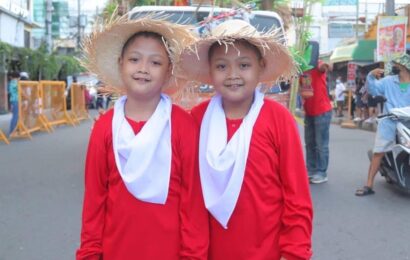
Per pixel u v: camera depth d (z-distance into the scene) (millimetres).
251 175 2309
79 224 5480
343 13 33844
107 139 2332
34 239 4984
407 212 5957
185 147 2330
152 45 2354
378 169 7004
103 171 2355
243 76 2346
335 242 4898
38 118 15773
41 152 11125
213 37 2303
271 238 2352
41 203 6383
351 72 18938
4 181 7781
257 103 2379
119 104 2395
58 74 31047
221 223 2334
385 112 6836
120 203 2281
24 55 26562
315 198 6602
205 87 2957
